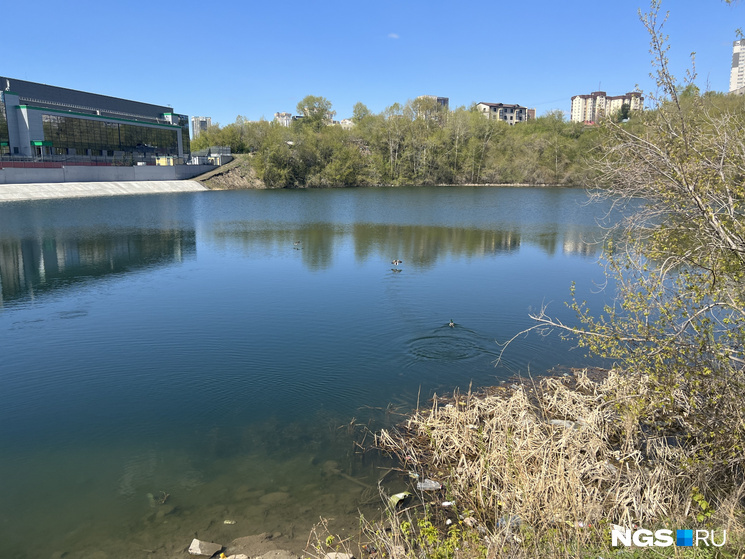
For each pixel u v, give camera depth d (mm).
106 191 75188
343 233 37375
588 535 6145
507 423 9273
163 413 10852
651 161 7207
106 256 28438
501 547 5816
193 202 63188
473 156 101500
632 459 8445
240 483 8414
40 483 8492
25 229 38406
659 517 6746
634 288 8359
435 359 13695
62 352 14281
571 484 6879
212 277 23438
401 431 10000
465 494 7781
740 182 7148
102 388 12039
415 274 24016
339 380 12391
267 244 32406
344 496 8039
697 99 7238
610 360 13617
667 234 7840
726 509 6109
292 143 99250
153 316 17516
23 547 7008
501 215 49625
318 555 6512
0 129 81125
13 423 10484
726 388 6965
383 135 101938
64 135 91812
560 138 95812
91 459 9195
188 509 7781
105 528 7371
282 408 11031
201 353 14133
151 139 117000
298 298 19781
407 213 51719
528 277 23422
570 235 36594
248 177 94250
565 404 10281
